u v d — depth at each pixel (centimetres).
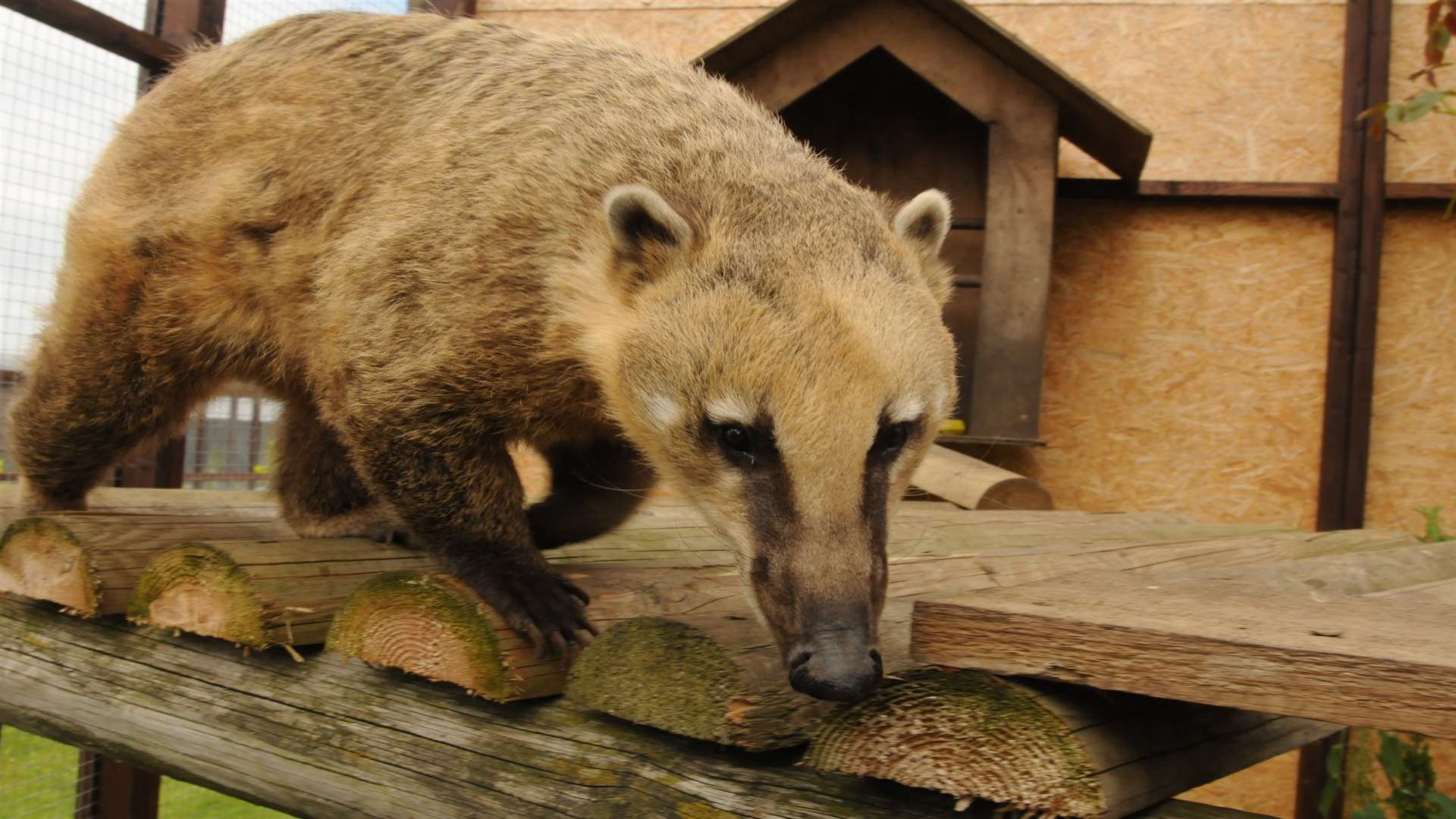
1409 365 128
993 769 45
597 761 51
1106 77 137
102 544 63
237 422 113
